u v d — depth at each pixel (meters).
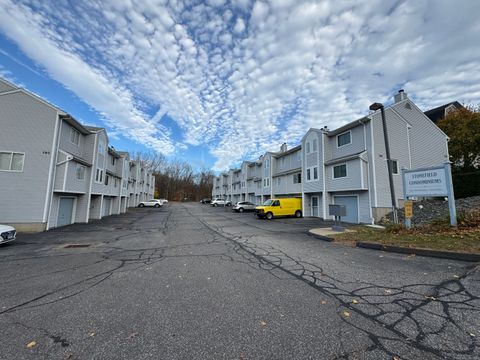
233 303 3.95
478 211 9.68
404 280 4.77
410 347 2.65
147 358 2.55
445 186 8.85
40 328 3.23
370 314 3.45
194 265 6.45
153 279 5.30
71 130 16.88
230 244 9.55
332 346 2.71
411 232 9.05
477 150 18.30
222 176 63.28
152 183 66.19
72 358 2.57
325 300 3.99
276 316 3.46
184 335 3.00
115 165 28.48
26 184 13.79
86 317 3.54
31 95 14.33
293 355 2.56
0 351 2.70
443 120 21.30
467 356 2.47
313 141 22.22
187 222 19.33
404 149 17.86
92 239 11.28
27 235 12.54
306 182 23.05
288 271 5.72
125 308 3.83
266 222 18.89
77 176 17.06
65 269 6.20
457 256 5.94
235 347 2.73
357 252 7.52
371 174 16.62
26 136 14.04
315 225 16.30
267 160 33.19
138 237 11.80
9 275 5.71
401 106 18.41
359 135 17.97
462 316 3.29
